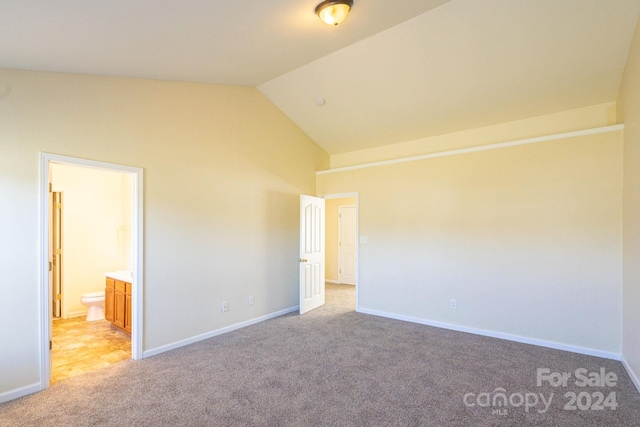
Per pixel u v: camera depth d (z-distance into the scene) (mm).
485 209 3990
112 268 5270
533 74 3352
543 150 3641
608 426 2133
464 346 3564
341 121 4855
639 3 2506
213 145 3910
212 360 3180
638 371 2604
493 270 3912
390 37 3209
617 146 3254
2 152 2422
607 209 3285
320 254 5488
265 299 4578
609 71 3172
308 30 2564
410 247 4578
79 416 2240
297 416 2244
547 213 3598
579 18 2703
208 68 3193
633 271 2811
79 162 2805
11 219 2459
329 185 5480
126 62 2676
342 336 3895
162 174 3404
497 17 2809
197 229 3715
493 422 2174
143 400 2447
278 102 4695
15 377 2471
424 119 4410
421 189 4500
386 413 2281
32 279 2555
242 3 1937
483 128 4422
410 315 4551
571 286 3449
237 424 2154
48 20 1768
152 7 1789
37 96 2590
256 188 4457
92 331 4156
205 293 3785
